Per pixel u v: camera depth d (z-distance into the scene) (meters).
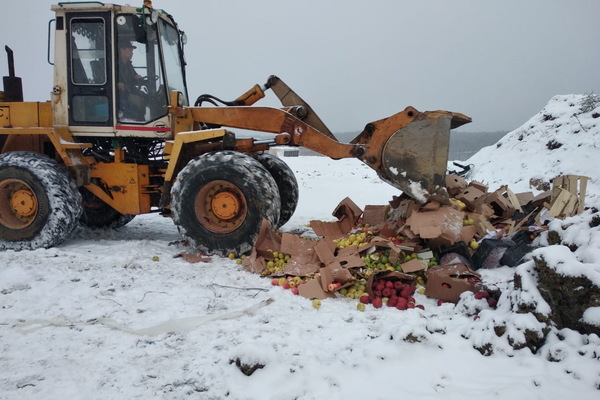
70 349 3.01
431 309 3.67
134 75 5.64
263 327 3.29
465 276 3.94
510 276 3.79
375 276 4.02
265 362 2.64
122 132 5.64
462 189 5.31
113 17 5.48
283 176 6.40
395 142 4.89
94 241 6.00
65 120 5.68
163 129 5.63
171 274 4.53
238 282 4.30
